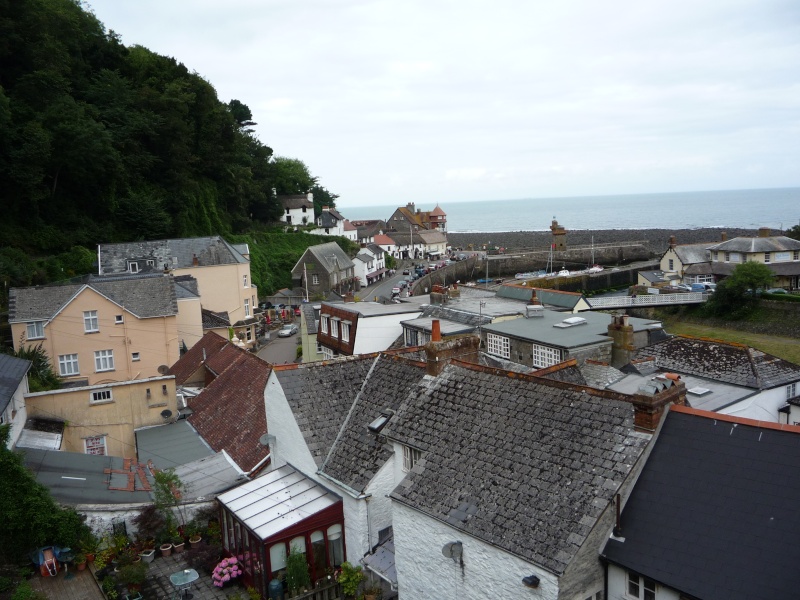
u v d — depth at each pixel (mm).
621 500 13648
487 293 53125
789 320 68938
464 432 17266
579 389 16156
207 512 23031
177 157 94812
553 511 13836
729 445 13500
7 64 73625
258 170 132375
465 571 14922
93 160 75688
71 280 59312
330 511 19531
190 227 94562
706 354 31766
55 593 19219
